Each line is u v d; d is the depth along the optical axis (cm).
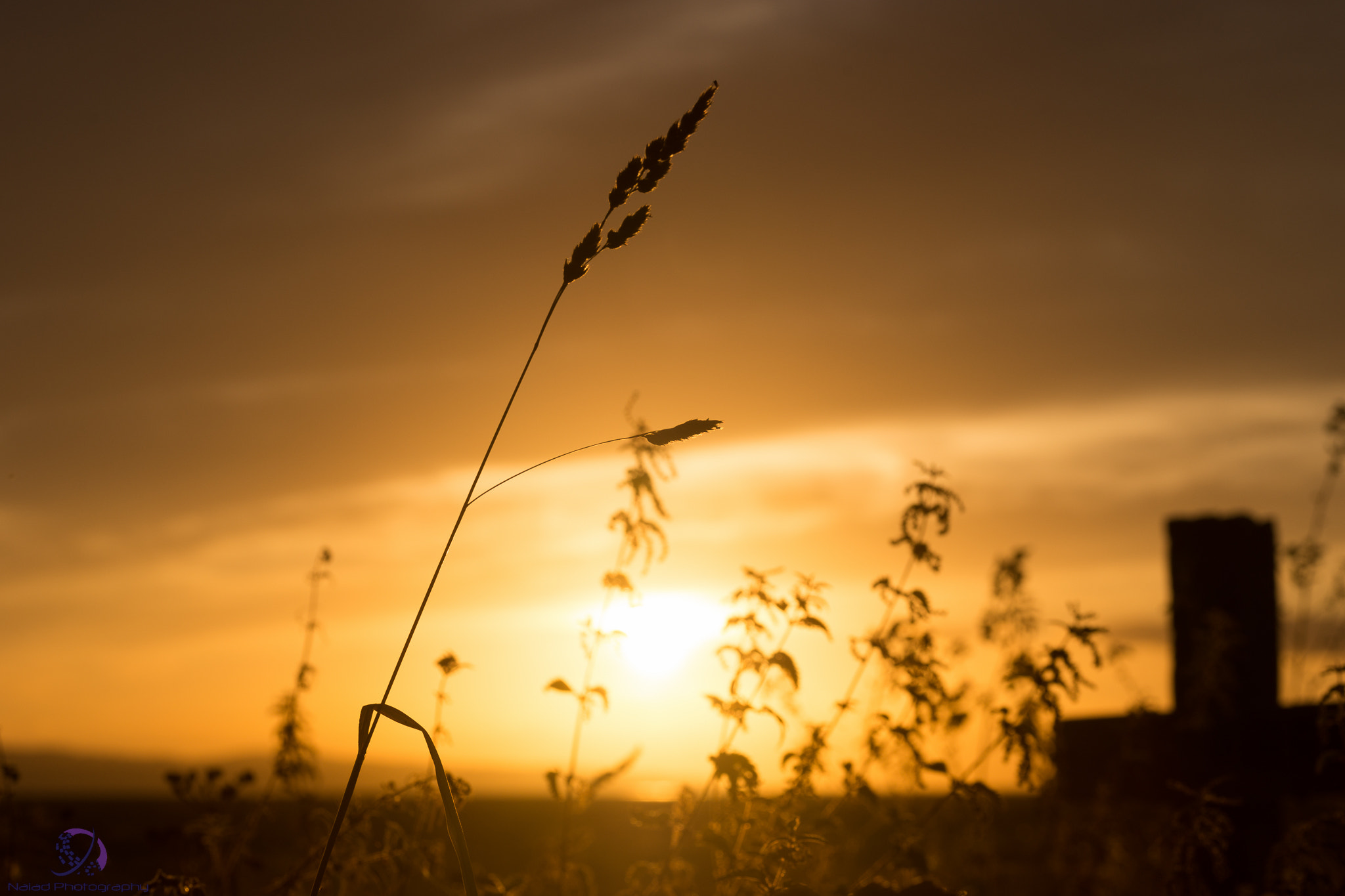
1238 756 388
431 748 181
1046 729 296
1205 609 452
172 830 302
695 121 197
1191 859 310
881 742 294
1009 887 395
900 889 279
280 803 323
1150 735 410
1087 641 278
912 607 286
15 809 330
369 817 283
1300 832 285
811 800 292
